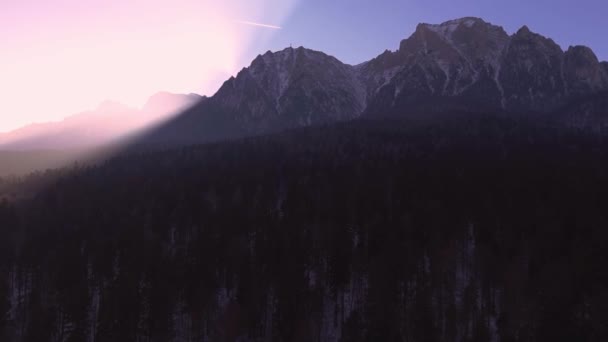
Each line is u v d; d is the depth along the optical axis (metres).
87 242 140.75
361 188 158.25
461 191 152.88
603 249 125.00
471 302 123.69
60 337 118.00
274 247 134.38
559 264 125.31
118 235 141.00
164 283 124.06
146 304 121.69
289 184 168.25
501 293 128.75
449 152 190.25
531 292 124.75
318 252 137.00
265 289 128.25
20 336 120.38
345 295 132.25
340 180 167.88
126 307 116.31
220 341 122.81
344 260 130.88
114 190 168.25
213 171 182.00
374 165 179.62
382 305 120.19
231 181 172.25
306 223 148.38
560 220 136.88
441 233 140.12
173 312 126.00
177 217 153.62
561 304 115.81
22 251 136.25
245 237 145.12
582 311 114.94
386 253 132.50
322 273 134.38
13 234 143.75
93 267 134.00
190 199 159.12
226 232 142.88
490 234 139.00
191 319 124.00
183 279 128.00
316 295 125.88
